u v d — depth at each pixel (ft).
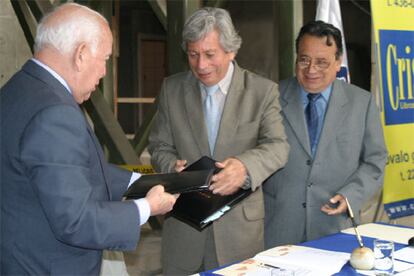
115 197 6.93
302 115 8.86
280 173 8.93
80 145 5.30
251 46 33.50
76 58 5.47
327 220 8.75
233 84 7.98
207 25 7.36
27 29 15.72
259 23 33.09
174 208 7.42
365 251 6.35
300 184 8.82
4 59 17.39
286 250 7.07
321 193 8.75
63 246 5.57
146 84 42.88
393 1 11.60
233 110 7.92
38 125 5.16
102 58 5.65
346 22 35.12
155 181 6.63
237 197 7.25
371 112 8.89
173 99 8.23
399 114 11.81
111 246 5.52
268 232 9.05
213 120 8.02
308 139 8.80
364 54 35.63
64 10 5.62
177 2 12.91
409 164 12.05
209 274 6.23
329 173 8.74
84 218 5.26
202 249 7.98
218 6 12.77
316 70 8.52
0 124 5.42
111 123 15.85
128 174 7.09
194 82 8.16
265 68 33.19
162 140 8.27
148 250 16.56
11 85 5.59
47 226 5.47
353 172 8.82
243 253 7.95
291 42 11.70
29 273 5.48
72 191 5.18
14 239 5.47
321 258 6.65
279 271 5.90
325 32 8.49
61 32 5.48
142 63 42.42
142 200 5.84
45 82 5.45
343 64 11.17
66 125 5.22
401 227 8.43
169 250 8.17
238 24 33.58
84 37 5.50
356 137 8.77
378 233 8.02
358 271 6.27
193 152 7.96
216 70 7.60
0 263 5.61
